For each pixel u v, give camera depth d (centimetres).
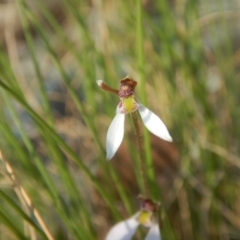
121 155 29
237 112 30
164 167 29
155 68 28
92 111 26
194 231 26
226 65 31
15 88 23
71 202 23
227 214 26
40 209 25
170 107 27
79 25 26
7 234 25
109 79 26
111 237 19
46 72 36
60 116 34
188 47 28
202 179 27
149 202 19
